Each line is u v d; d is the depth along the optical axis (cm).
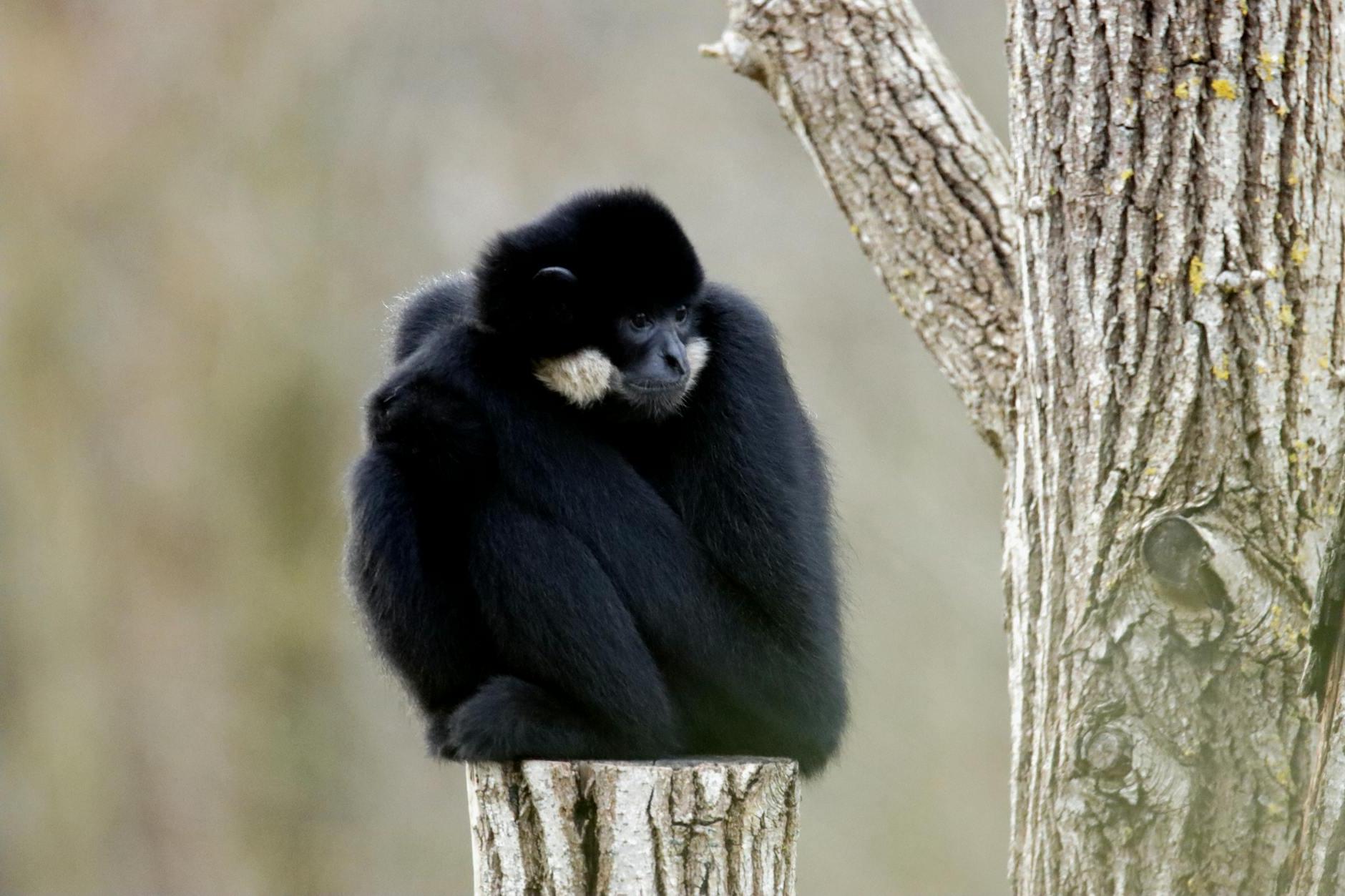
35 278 3030
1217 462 928
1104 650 932
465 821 3173
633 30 3312
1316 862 801
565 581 1010
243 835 3047
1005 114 3098
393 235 3170
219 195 3116
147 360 3059
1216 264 938
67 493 3022
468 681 1060
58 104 3062
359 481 1051
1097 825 927
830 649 1079
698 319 1148
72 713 2994
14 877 2967
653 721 1009
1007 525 1063
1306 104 941
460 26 3234
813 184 3259
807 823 3111
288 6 3134
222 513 3075
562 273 1091
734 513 1078
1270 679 902
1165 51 955
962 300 1191
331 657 3130
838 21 1254
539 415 1081
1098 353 961
